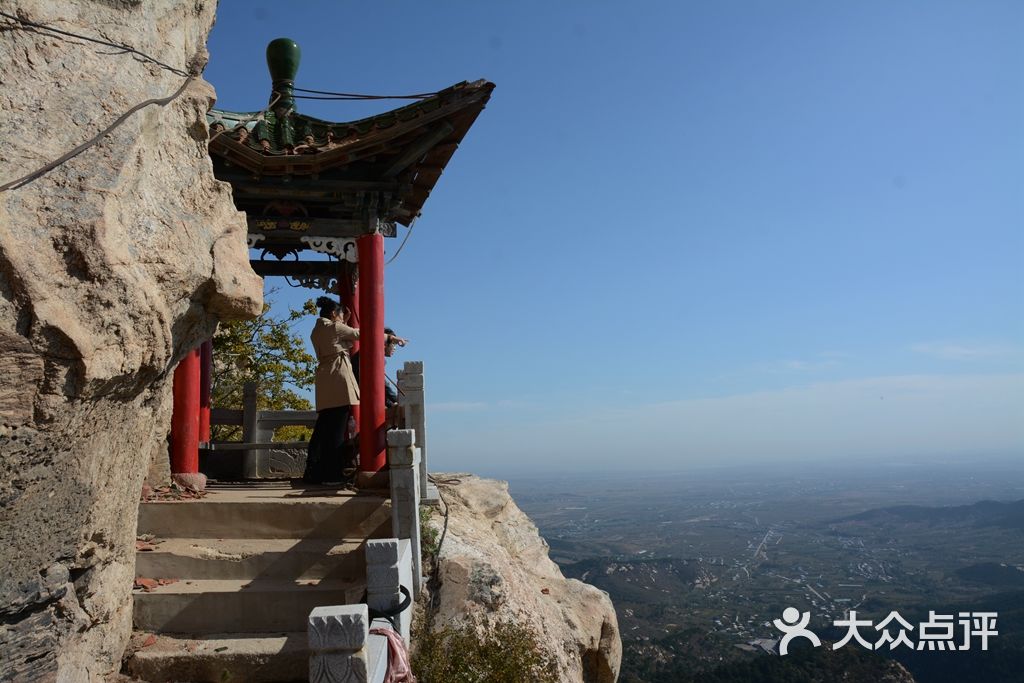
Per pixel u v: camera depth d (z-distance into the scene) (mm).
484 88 6746
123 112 3895
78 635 4215
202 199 4719
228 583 5426
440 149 7582
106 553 4508
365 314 7395
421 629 5762
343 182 7383
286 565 5586
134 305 3723
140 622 5086
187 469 7152
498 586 6434
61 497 3770
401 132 6895
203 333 4875
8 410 3105
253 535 5938
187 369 7266
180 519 5914
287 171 7105
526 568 8516
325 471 7559
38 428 3295
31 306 3125
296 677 4742
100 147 3736
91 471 3998
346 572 5602
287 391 16453
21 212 3281
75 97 3676
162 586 5316
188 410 7230
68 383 3389
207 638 5000
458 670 5617
